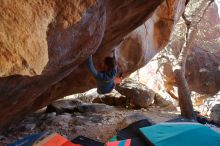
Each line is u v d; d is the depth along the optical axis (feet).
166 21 25.44
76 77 19.67
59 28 6.20
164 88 51.37
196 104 51.70
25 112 17.83
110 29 12.69
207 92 54.65
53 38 6.41
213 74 54.29
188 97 31.73
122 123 21.65
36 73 5.38
